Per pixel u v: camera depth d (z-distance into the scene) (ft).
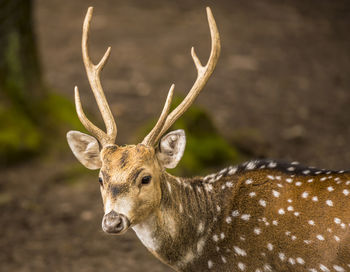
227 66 59.21
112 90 52.37
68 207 34.12
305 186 18.38
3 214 33.40
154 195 17.67
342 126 43.96
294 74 57.06
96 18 76.95
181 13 79.87
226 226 19.04
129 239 31.04
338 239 17.29
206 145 37.73
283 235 18.19
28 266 28.48
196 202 19.25
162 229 18.44
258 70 58.13
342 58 61.87
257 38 68.69
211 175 20.22
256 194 18.92
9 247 30.30
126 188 17.04
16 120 39.11
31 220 32.89
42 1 85.35
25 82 40.40
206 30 71.72
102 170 17.62
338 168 35.65
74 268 28.22
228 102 49.75
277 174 18.99
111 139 18.70
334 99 50.37
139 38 68.69
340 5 84.12
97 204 34.40
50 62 60.54
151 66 59.31
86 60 20.75
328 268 17.61
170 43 66.74
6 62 39.73
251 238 18.66
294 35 70.28
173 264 19.12
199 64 20.34
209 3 85.05
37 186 36.19
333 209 17.54
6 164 37.91
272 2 85.97
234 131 42.50
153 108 47.70
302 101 49.88
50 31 71.20
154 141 18.33
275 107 48.52
